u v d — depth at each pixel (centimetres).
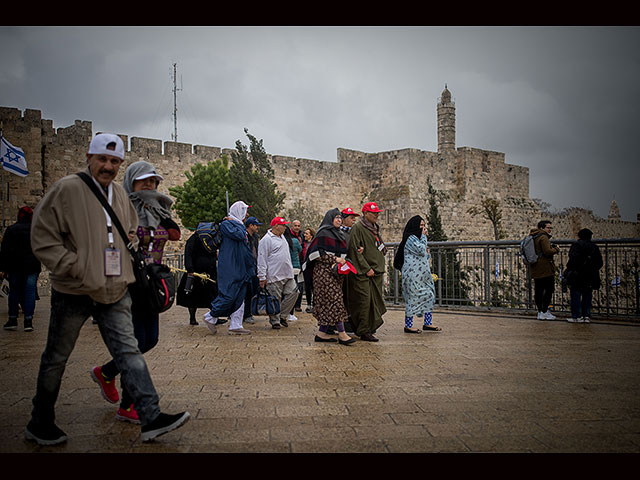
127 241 369
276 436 373
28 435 361
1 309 1284
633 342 775
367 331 785
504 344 759
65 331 355
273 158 3591
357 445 355
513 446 353
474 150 3953
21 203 2648
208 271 918
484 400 463
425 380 537
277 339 812
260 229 2758
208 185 3069
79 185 348
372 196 3862
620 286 1050
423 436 372
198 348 730
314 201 3759
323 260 763
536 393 487
